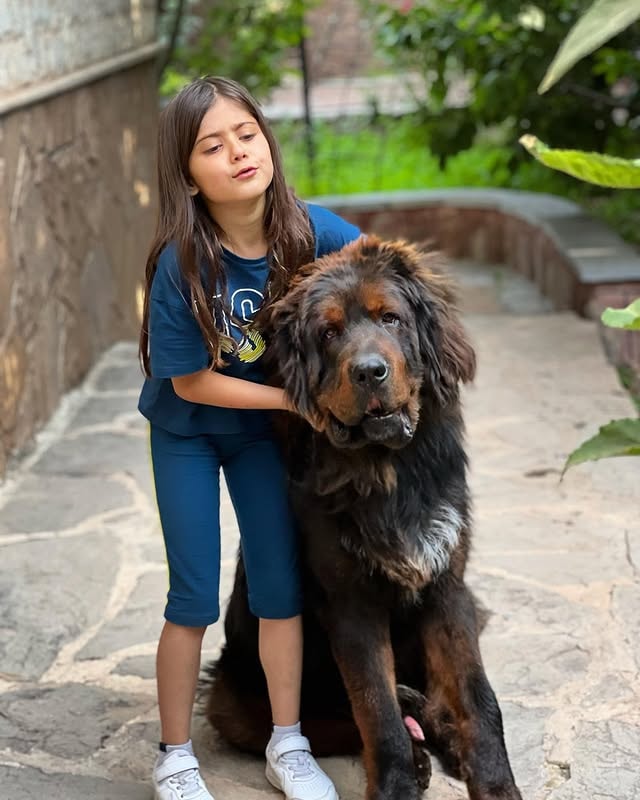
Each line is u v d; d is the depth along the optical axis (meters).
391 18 9.00
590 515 4.41
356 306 2.53
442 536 2.66
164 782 2.74
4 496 4.93
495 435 5.32
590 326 7.00
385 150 12.73
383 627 2.69
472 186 11.57
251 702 2.99
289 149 12.69
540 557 4.07
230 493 2.82
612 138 8.91
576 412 5.55
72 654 3.61
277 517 2.74
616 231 8.92
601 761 2.88
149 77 8.42
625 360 6.62
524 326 7.13
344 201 10.34
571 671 3.31
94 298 6.87
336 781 2.88
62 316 6.21
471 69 9.06
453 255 10.41
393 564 2.61
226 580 4.06
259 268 2.74
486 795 2.55
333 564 2.66
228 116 2.62
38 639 3.68
